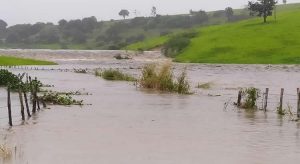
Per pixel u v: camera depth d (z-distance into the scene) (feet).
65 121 80.28
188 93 132.16
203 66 336.08
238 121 83.25
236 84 176.04
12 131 70.23
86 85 159.12
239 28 520.42
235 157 55.77
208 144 62.75
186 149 59.57
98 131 70.95
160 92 134.41
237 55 406.00
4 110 94.94
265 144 63.21
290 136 69.21
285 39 443.32
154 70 148.15
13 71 239.50
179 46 469.57
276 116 90.38
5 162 51.75
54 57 444.55
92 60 436.76
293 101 118.32
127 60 442.91
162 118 85.15
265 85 173.06
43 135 67.21
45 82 171.12
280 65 350.43
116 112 92.32
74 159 53.72
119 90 139.95
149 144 62.18
